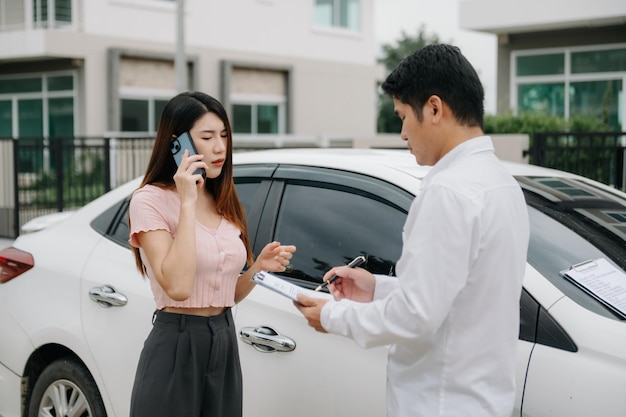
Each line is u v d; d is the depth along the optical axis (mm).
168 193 2773
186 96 2766
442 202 2006
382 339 2068
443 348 2068
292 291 2424
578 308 2475
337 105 22203
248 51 19953
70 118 17375
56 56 16422
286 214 3334
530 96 15844
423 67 2148
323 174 3303
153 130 18141
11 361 3949
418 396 2111
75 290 3705
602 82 14844
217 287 2723
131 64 17672
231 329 2799
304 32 21297
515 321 2109
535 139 8359
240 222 2914
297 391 2938
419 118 2174
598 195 3426
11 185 12156
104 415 3598
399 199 2994
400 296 2014
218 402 2748
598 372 2305
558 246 2855
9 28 18125
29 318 3861
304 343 2941
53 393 3805
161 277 2584
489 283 2043
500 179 2102
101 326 3557
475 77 2146
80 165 12062
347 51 22531
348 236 3090
